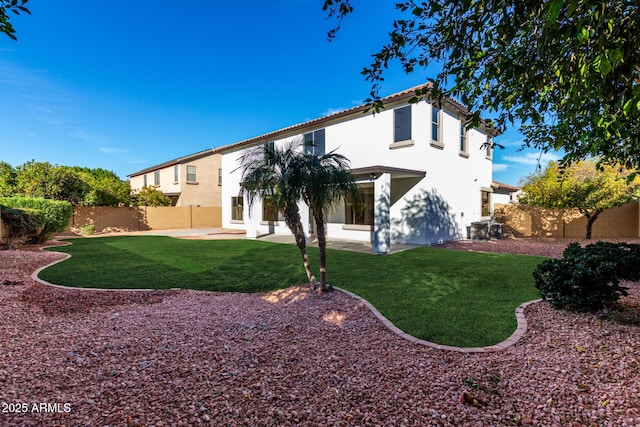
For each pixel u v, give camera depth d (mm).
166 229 24797
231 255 11062
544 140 5414
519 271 8211
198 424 2398
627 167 4293
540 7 2578
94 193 21219
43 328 4355
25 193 18906
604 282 4652
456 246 13125
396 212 14234
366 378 3078
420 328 4418
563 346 3748
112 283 7047
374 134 14320
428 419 2475
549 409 2594
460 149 15602
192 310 5160
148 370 3205
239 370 3219
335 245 13695
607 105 2926
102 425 2365
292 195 5727
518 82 3250
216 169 29422
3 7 3232
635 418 2467
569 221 17062
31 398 2691
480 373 3166
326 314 4973
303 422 2436
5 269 7910
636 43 2123
